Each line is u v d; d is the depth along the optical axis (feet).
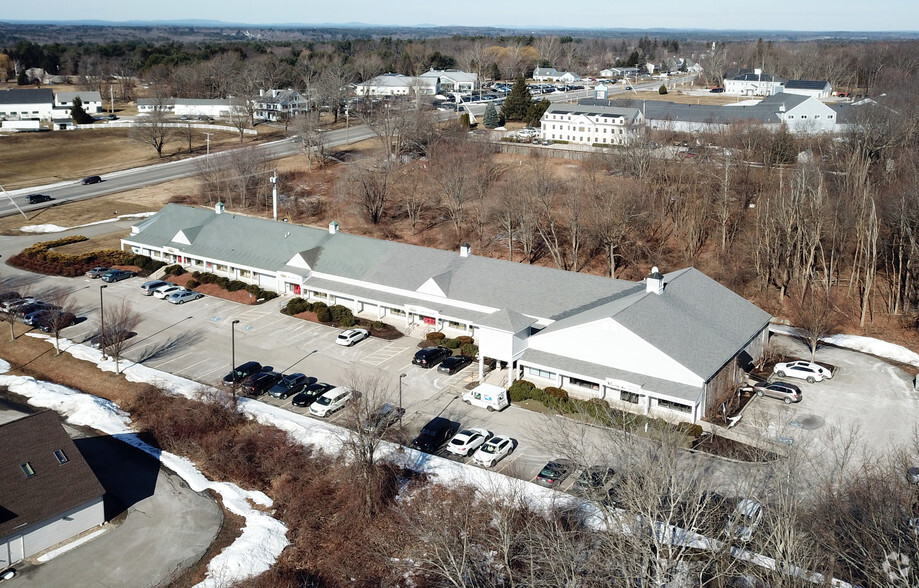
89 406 198.29
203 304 268.21
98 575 140.46
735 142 374.02
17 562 143.33
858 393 206.39
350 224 364.58
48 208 393.50
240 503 163.12
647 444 133.39
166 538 151.23
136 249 319.06
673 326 201.05
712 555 118.83
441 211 367.86
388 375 215.31
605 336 196.34
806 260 280.92
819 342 242.78
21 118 642.63
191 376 215.31
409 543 149.07
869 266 268.41
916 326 251.60
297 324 250.78
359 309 258.16
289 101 627.05
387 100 599.98
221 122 619.26
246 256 285.84
